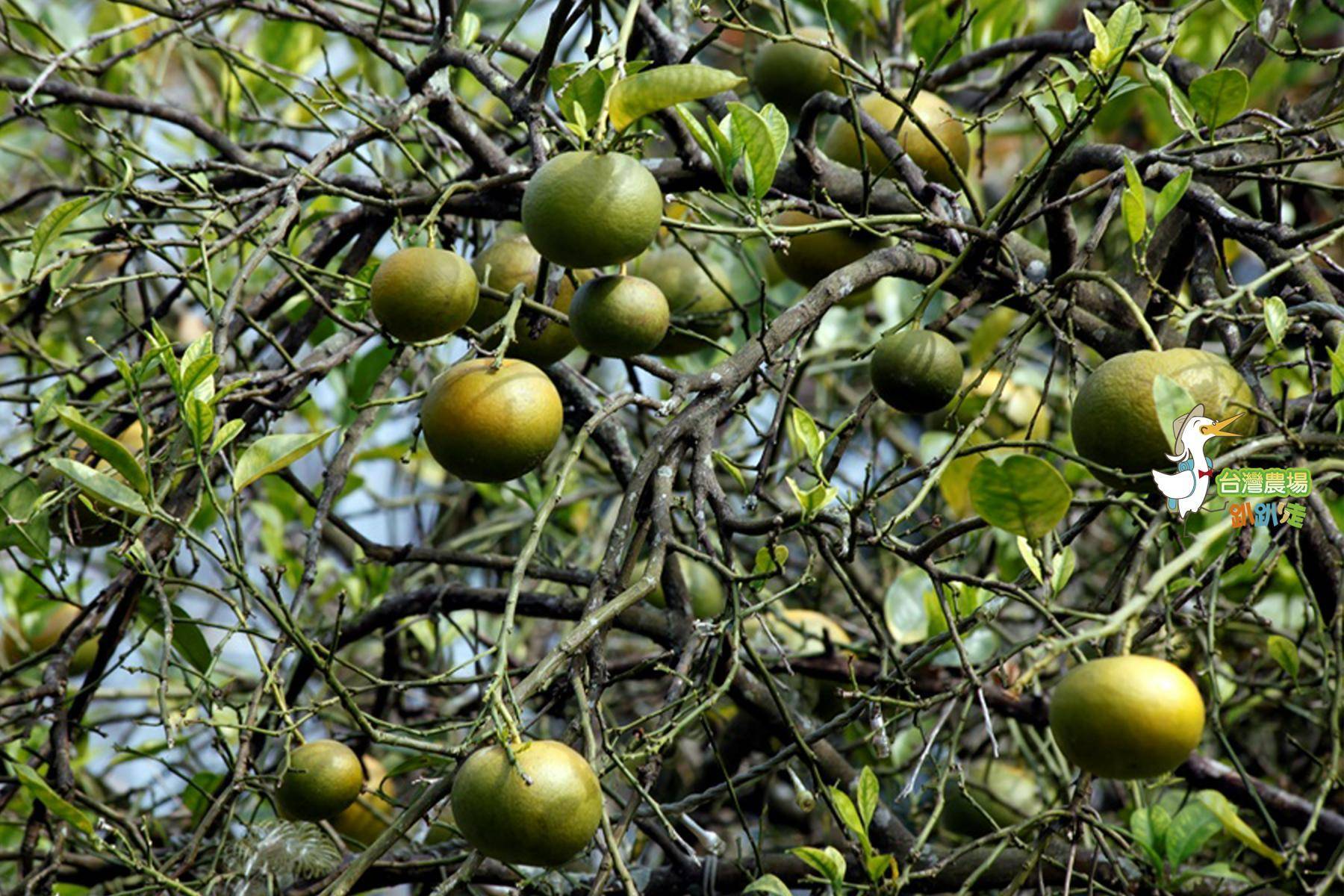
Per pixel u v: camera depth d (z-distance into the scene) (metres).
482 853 3.24
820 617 6.14
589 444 7.06
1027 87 6.72
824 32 5.27
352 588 6.56
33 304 5.51
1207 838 4.16
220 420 4.18
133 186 4.80
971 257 4.32
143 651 6.73
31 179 7.79
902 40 6.26
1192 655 6.18
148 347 5.10
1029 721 5.37
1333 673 4.19
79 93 5.20
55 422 5.21
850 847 3.86
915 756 5.88
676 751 6.25
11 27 6.71
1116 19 3.95
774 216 4.38
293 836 4.49
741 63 6.20
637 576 5.01
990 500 3.22
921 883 4.71
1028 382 6.73
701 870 4.64
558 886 4.52
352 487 6.61
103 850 4.06
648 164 4.74
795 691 5.57
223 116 6.70
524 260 4.27
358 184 5.04
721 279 5.64
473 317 4.29
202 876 4.70
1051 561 3.79
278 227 4.08
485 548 7.13
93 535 4.61
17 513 4.18
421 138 5.45
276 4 5.79
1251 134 4.91
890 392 3.91
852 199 4.93
